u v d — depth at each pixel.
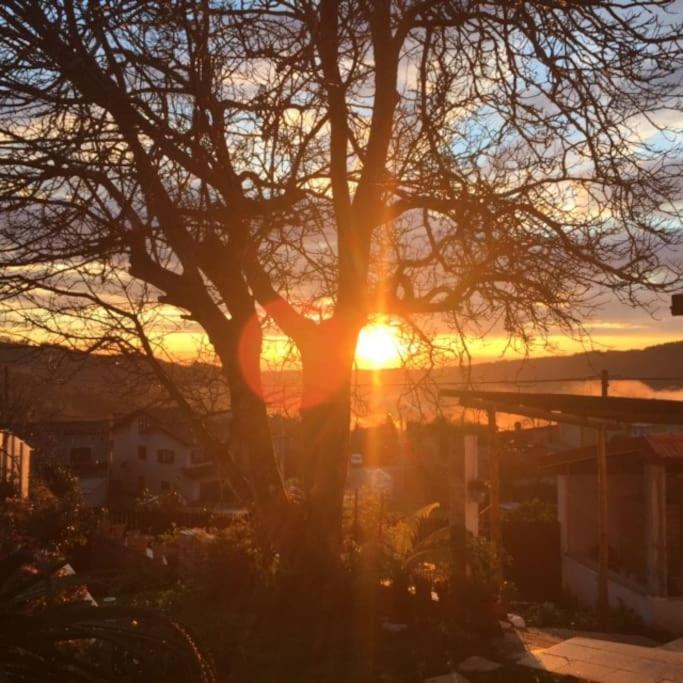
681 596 16.52
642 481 19.28
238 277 7.40
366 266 7.70
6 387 17.95
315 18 6.57
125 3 5.98
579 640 9.22
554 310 7.63
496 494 14.29
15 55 6.18
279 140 6.79
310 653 6.40
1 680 3.87
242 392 7.70
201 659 4.04
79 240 6.25
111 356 7.46
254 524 8.38
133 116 6.35
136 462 38.91
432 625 7.76
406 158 7.68
